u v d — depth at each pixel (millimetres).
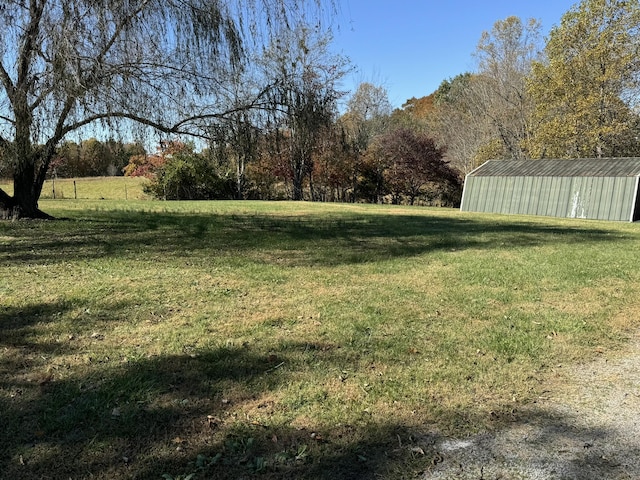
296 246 8844
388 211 20031
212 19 8898
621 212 18516
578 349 3818
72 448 2352
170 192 29359
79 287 5395
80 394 2881
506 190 22422
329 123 11297
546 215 20719
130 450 2350
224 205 21500
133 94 8641
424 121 49875
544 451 2432
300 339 3912
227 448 2385
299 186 34000
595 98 25609
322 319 4449
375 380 3176
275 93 10125
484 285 5895
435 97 59219
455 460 2348
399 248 8828
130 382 3037
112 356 3480
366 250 8539
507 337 4031
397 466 2283
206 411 2738
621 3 24891
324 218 15141
